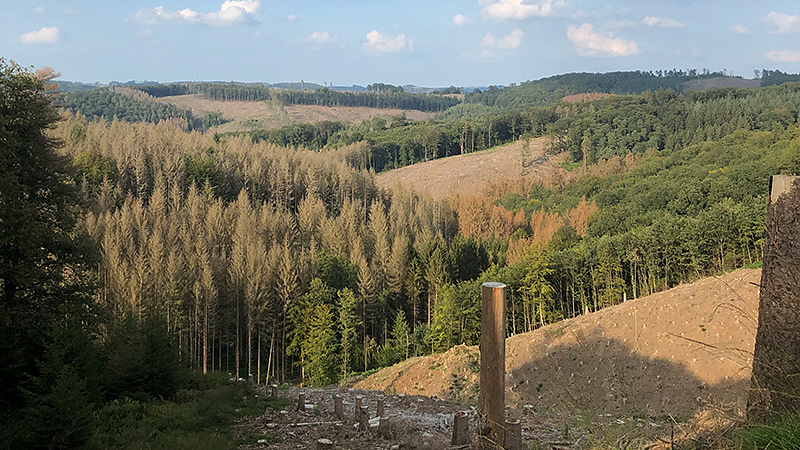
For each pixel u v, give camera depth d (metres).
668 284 46.38
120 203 73.25
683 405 19.94
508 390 25.83
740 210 44.28
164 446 10.82
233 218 72.50
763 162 77.12
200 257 53.06
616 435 5.92
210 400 15.21
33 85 16.83
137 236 59.19
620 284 48.66
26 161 16.55
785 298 5.49
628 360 24.98
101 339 21.14
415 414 15.21
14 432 10.02
